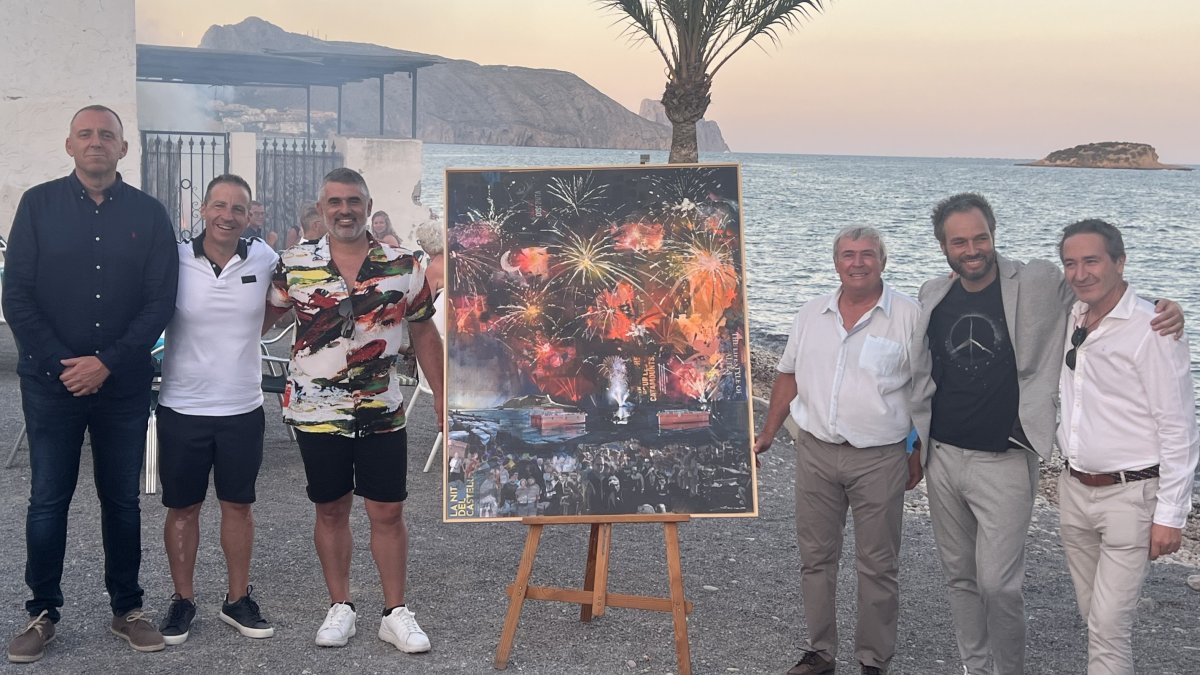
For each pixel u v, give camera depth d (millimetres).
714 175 4723
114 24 12250
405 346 4883
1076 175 184000
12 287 4262
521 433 4613
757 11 12266
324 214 4367
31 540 4359
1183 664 4750
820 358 4316
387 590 4688
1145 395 3676
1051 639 5016
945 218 4027
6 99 11852
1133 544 3719
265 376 7879
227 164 16500
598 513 4551
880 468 4219
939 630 5090
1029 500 4027
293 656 4496
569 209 4719
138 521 4559
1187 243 47969
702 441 4609
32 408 4352
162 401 4547
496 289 4676
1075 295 3898
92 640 4570
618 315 4668
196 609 4828
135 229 4359
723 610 5230
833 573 4410
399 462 4598
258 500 6715
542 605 5207
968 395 4031
